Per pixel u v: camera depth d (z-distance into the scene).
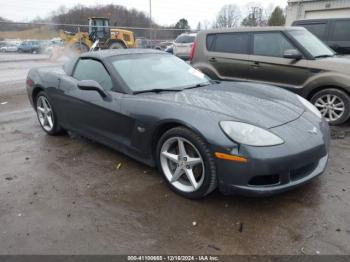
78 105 3.71
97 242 2.21
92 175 3.21
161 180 3.08
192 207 2.61
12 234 2.31
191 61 6.27
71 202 2.72
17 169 3.38
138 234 2.28
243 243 2.17
